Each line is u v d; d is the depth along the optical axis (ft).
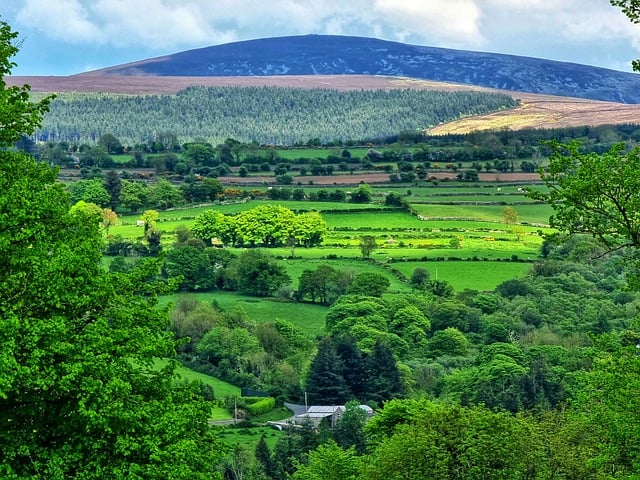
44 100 231.50
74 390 186.80
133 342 201.05
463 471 362.12
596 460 215.31
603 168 201.46
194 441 204.64
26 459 186.70
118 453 190.70
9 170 215.10
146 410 194.59
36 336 180.86
